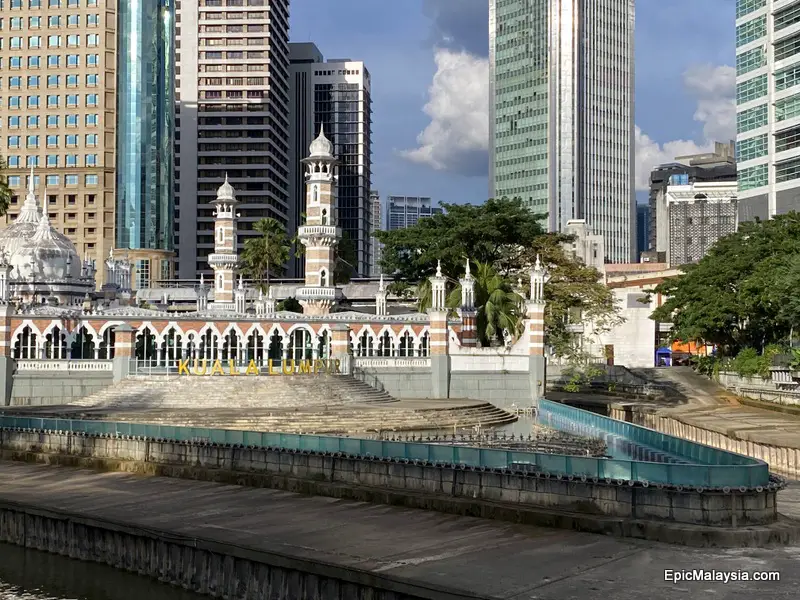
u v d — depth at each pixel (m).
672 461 47.19
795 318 86.06
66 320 81.38
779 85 129.12
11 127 186.25
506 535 35.19
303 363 80.81
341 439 44.78
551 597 27.44
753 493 34.25
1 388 77.25
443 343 87.62
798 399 82.12
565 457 37.44
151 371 80.56
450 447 40.84
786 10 127.25
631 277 174.62
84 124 184.88
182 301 144.38
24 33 186.50
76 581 38.66
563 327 111.88
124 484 48.25
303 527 37.41
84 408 72.88
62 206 184.38
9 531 44.03
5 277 79.81
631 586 28.36
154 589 37.12
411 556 32.44
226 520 39.12
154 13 182.38
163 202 182.25
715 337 103.06
